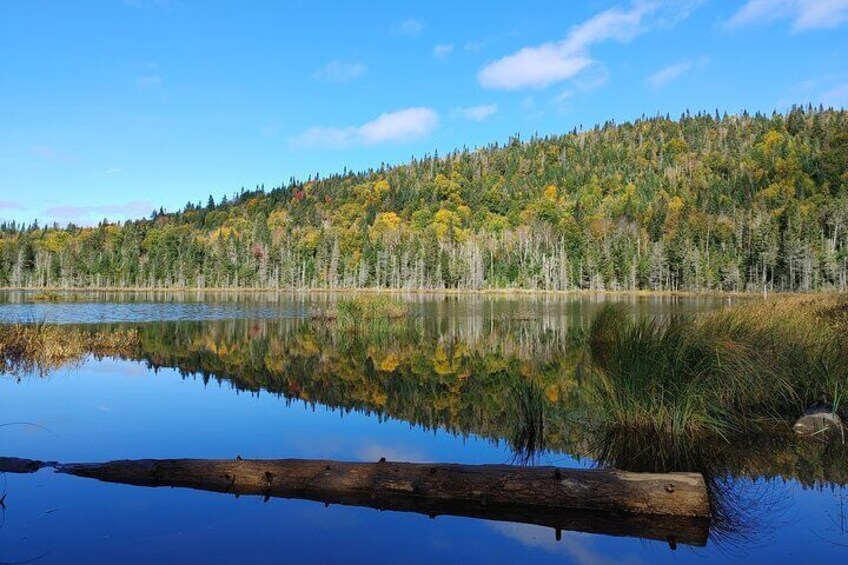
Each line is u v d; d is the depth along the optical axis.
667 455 7.43
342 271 114.19
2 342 17.64
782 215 92.50
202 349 19.98
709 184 143.38
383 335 24.58
